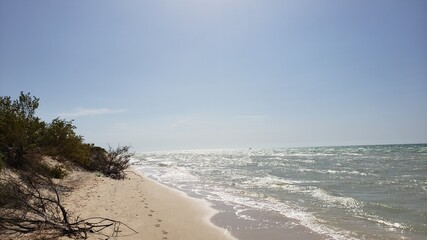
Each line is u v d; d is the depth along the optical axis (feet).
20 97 49.73
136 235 22.99
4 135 43.14
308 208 38.75
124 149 77.56
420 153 189.57
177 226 27.84
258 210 37.40
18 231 19.63
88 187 43.24
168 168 119.85
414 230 28.48
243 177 78.28
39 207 23.93
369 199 45.01
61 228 20.90
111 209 30.89
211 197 47.44
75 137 60.29
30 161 45.03
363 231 28.19
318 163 126.41
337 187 57.57
